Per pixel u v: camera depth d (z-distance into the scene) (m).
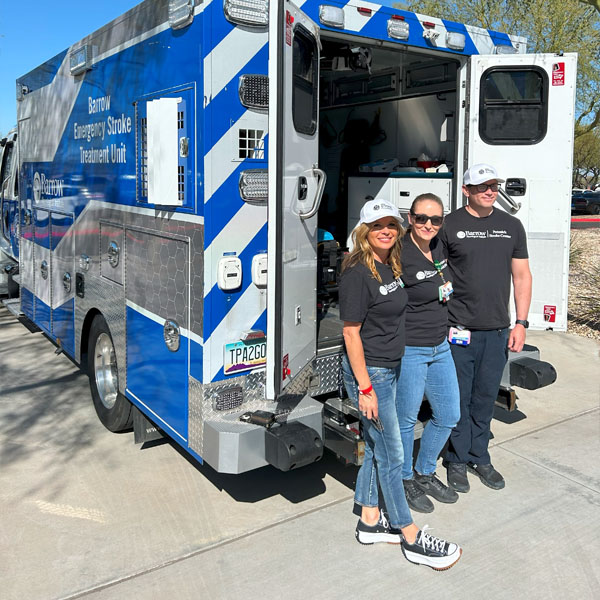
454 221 3.67
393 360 2.96
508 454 4.32
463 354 3.72
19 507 3.59
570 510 3.61
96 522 3.44
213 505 3.63
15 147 7.02
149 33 3.47
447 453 3.93
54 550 3.18
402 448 3.05
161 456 4.26
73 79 4.77
